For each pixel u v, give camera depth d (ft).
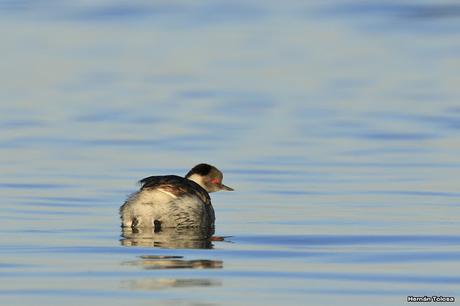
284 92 98.78
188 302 34.73
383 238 46.24
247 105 91.56
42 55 118.21
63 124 81.87
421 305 34.63
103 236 46.60
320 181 61.57
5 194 57.06
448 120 83.56
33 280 37.60
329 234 47.34
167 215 49.01
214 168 55.67
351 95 96.73
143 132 78.59
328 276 38.60
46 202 55.01
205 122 83.05
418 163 67.05
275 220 51.06
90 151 71.20
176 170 65.36
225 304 34.58
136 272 39.01
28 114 86.48
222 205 55.36
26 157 68.80
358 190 58.75
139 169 65.41
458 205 54.44
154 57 118.93
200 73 109.60
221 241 45.83
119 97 95.04
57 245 44.29
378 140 75.66
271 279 38.09
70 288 36.47
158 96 95.81
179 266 40.16
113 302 34.68
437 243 45.11
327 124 82.33
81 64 113.80
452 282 37.68
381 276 38.65
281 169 65.46
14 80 103.71
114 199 56.34
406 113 87.15
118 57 118.62
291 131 79.36
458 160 67.97
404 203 55.06
